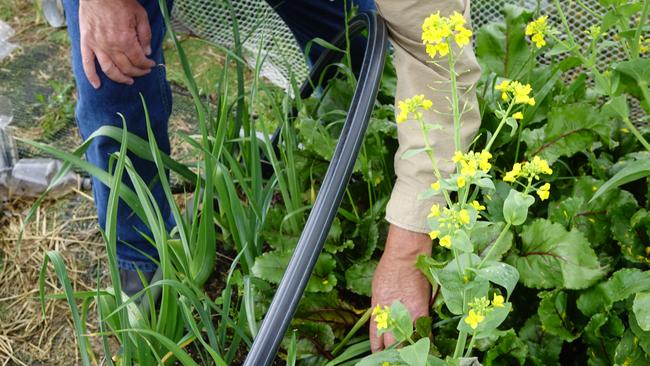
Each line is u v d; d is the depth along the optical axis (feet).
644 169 4.27
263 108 8.35
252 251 5.54
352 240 5.82
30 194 7.69
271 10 8.29
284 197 5.45
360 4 6.89
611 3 4.81
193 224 5.32
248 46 8.60
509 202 3.64
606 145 6.04
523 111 5.87
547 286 4.86
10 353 6.36
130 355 4.88
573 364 5.17
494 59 6.35
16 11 10.85
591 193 5.46
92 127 5.59
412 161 4.65
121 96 5.34
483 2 7.41
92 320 6.55
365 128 4.52
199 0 8.25
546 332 4.93
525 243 5.06
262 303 5.43
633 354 4.60
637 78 4.80
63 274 4.57
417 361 3.50
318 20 6.84
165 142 6.04
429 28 3.56
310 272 4.26
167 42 9.89
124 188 5.15
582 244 4.82
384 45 4.70
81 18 4.91
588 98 6.37
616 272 4.70
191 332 5.06
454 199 5.69
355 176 6.40
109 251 4.55
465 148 4.79
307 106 6.64
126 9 4.93
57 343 6.42
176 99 8.95
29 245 7.25
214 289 6.07
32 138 8.48
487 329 3.64
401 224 4.72
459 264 3.77
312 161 6.00
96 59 5.17
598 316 4.67
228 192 5.57
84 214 7.55
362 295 5.76
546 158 5.57
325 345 5.17
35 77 9.52
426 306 4.92
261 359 4.12
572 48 4.84
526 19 6.28
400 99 4.72
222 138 5.36
